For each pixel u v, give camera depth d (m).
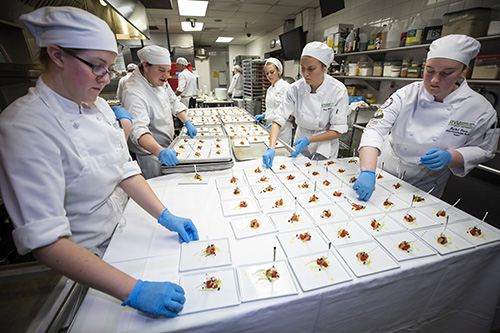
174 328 0.62
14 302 0.61
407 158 1.51
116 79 4.12
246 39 8.70
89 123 0.79
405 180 1.59
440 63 1.06
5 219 1.04
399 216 1.07
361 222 1.03
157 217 0.97
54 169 0.65
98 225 0.90
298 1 4.29
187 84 5.36
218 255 0.85
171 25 6.18
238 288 0.73
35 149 0.60
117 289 0.63
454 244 0.89
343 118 1.86
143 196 0.99
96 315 0.65
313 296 0.71
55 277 0.68
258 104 5.02
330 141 1.95
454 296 0.96
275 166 1.61
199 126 2.83
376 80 3.50
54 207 0.62
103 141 0.84
